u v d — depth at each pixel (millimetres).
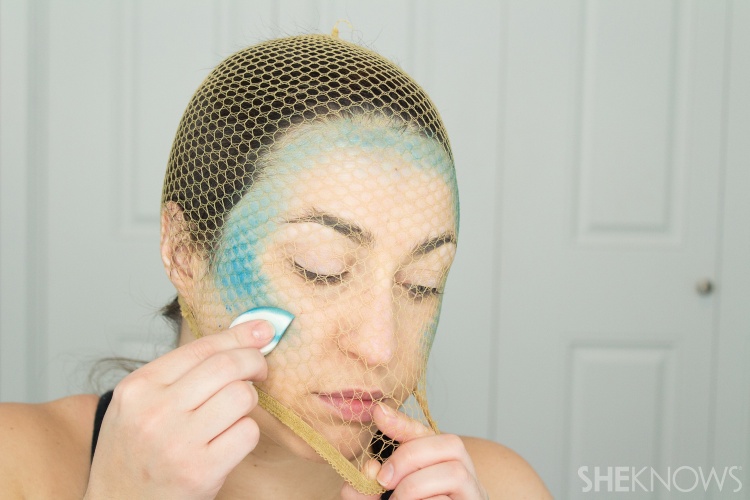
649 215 2092
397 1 1998
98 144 1980
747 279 2107
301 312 795
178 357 748
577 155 2066
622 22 2049
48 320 1983
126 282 1990
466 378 2068
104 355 1976
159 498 726
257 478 953
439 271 850
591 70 2055
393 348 808
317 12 1979
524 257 2064
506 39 2027
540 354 2078
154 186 1991
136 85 1979
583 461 2109
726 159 2096
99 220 1986
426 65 2021
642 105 2068
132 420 713
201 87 899
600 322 2088
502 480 1129
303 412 817
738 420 2121
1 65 1943
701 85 2078
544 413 2086
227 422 716
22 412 1001
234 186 814
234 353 743
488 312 2062
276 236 795
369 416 823
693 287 2105
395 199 795
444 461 798
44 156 1973
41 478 946
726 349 2115
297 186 789
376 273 792
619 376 2105
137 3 1970
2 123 1948
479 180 2045
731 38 2076
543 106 2045
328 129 793
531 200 2057
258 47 881
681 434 2125
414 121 818
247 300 812
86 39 1967
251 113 818
